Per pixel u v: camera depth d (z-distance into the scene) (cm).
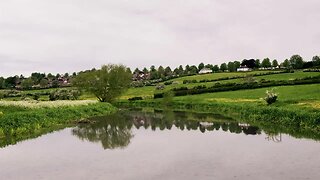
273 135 2738
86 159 1964
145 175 1577
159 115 5228
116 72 7938
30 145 2475
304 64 14262
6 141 2658
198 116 4850
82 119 4331
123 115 5319
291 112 3344
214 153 2053
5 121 3047
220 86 8456
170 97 7606
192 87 9506
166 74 17438
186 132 3152
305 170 1579
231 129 3256
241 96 6788
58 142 2619
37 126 3356
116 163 1844
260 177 1483
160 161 1867
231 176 1512
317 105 3744
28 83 14638
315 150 2058
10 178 1574
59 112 4262
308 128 2914
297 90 6209
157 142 2577
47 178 1566
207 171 1614
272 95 4594
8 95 10144
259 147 2219
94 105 5969
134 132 3244
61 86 13450
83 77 8000
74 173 1644
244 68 18138
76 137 2898
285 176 1487
